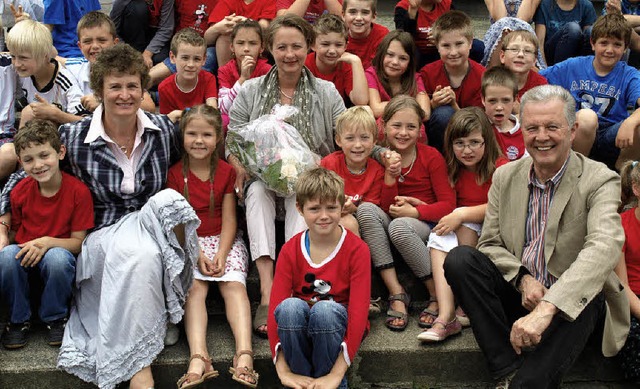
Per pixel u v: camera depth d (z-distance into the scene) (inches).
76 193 118.7
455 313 120.8
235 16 173.3
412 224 124.8
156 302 110.2
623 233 101.3
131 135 122.7
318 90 137.3
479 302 107.1
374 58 156.3
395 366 115.6
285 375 105.7
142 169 122.9
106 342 108.3
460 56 152.6
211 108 124.8
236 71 161.5
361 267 109.8
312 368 107.4
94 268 115.6
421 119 131.3
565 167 106.0
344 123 126.0
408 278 129.8
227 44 171.5
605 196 103.0
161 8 183.2
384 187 128.8
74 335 114.4
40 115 134.2
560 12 185.8
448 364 115.8
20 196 119.0
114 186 120.9
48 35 141.3
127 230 115.1
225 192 127.6
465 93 157.1
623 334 108.4
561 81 163.9
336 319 103.6
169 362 112.4
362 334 107.1
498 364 106.8
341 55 153.8
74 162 120.1
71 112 144.8
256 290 129.3
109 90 116.1
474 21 224.7
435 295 123.6
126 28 182.9
